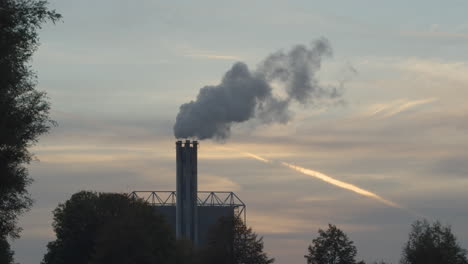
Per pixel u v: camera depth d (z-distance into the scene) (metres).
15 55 177.00
